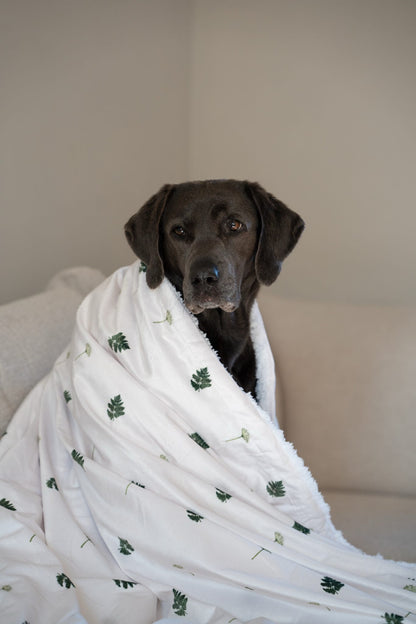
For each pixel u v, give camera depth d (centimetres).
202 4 380
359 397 242
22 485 163
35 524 150
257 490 164
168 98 383
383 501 221
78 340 171
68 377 175
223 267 175
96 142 331
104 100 333
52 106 298
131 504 148
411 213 363
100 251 345
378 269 375
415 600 139
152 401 160
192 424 163
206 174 407
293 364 254
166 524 145
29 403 181
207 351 162
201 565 142
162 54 371
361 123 362
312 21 359
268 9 368
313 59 363
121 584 137
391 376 241
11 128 276
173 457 158
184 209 183
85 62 316
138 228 186
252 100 384
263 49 373
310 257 387
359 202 371
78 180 321
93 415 161
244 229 187
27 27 279
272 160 388
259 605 134
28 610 121
